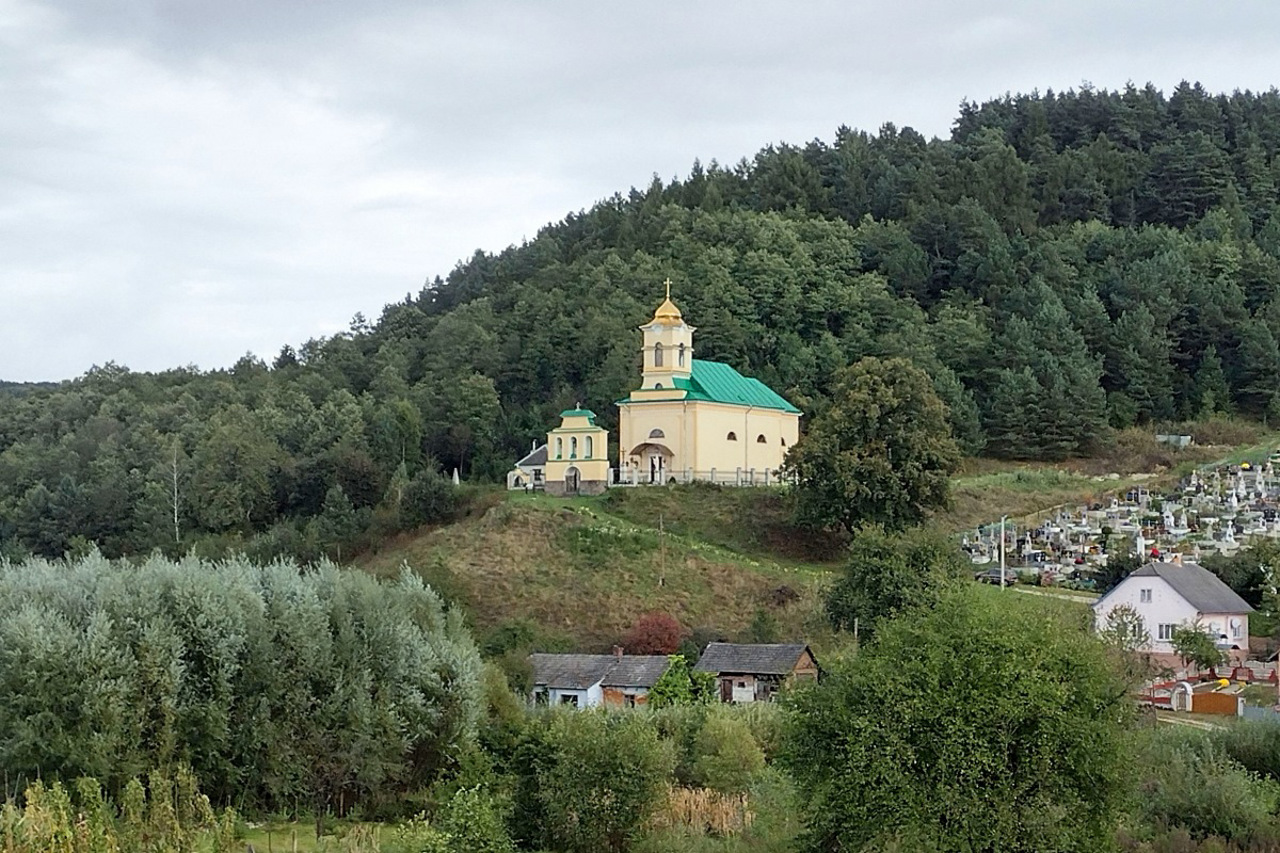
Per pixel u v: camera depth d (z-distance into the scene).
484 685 57.72
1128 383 170.62
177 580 51.53
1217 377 173.50
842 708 38.56
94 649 46.97
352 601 55.16
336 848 44.59
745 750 55.12
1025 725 37.00
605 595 99.06
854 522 107.44
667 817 49.78
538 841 47.31
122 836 38.88
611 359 159.38
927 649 37.94
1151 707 64.50
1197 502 127.75
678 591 99.69
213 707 48.78
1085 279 192.50
